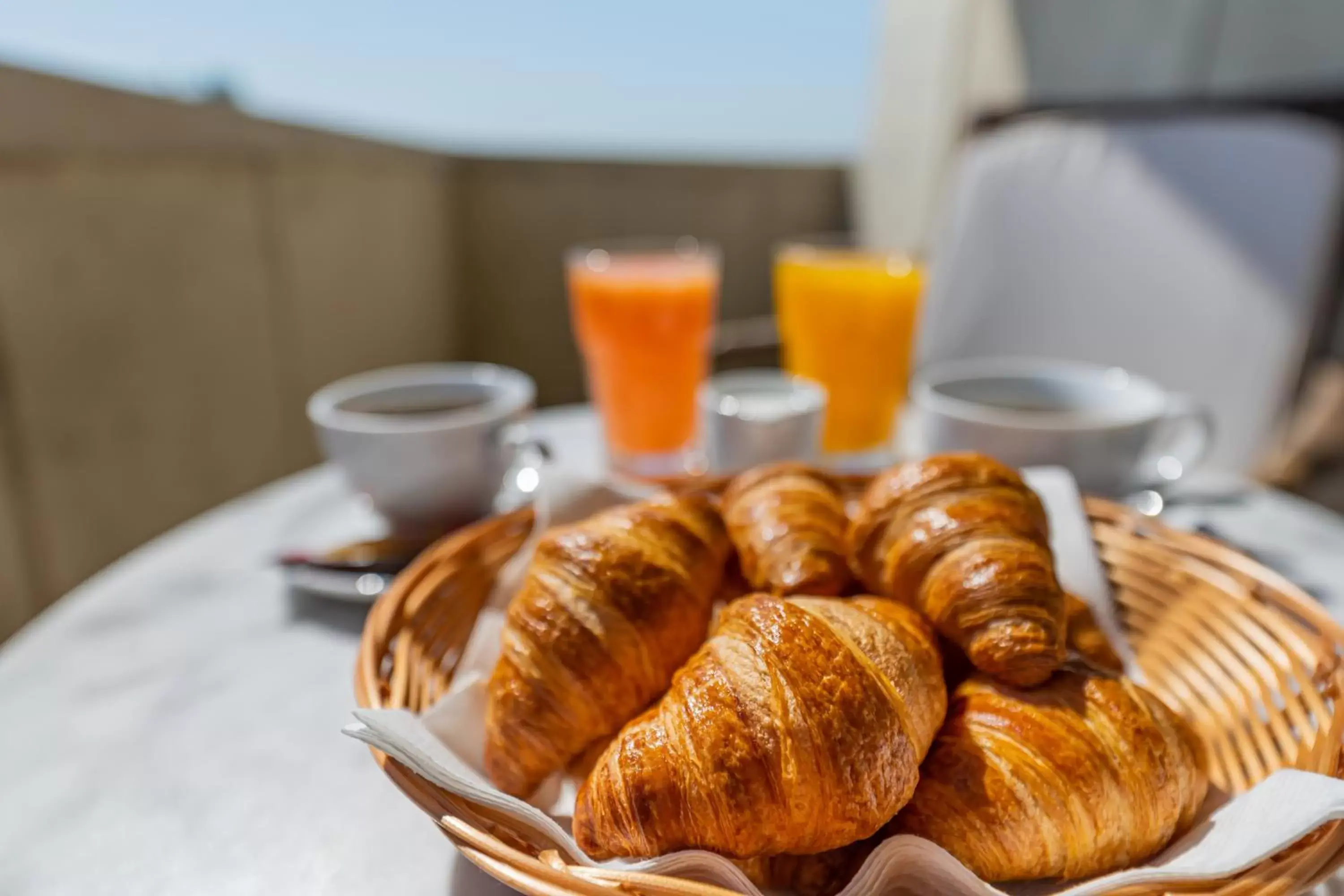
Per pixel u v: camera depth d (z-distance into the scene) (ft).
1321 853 1.01
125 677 1.77
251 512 2.55
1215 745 1.48
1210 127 3.88
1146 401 2.29
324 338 5.26
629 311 2.71
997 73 5.29
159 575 2.18
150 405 4.01
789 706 1.18
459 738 1.40
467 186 6.82
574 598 1.44
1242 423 3.75
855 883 1.10
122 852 1.33
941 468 1.61
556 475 1.94
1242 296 3.75
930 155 5.87
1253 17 3.98
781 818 1.15
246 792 1.46
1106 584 1.79
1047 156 4.33
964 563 1.45
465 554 1.85
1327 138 3.59
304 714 1.67
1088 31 4.73
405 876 1.29
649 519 1.59
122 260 3.76
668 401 2.85
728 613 1.40
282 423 4.96
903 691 1.26
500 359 7.30
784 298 3.11
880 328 2.88
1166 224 3.97
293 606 2.05
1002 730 1.28
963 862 1.21
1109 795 1.20
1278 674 1.45
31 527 3.51
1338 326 3.62
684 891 0.95
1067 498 1.88
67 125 3.41
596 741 1.44
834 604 1.40
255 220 4.55
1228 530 2.34
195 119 4.07
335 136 5.15
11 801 1.43
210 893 1.26
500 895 1.25
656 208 6.72
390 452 2.10
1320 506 3.37
